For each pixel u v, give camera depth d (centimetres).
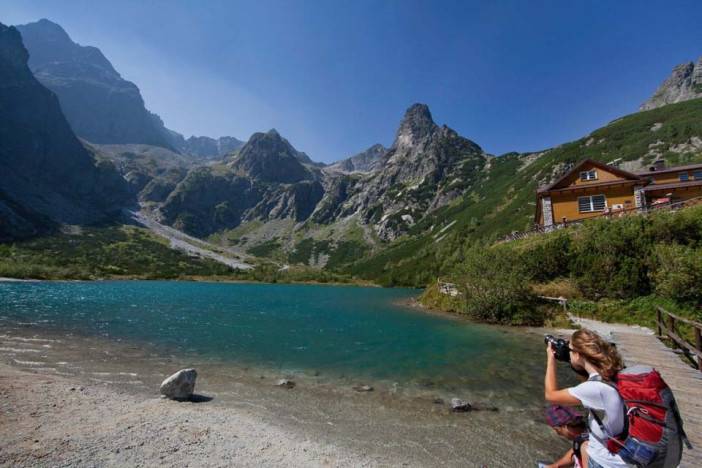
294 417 1062
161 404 1109
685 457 719
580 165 4291
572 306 2703
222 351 1891
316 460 815
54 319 2761
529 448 896
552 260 3116
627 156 9838
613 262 2667
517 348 2042
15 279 8650
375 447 890
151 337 2206
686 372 1284
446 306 3912
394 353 1906
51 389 1177
